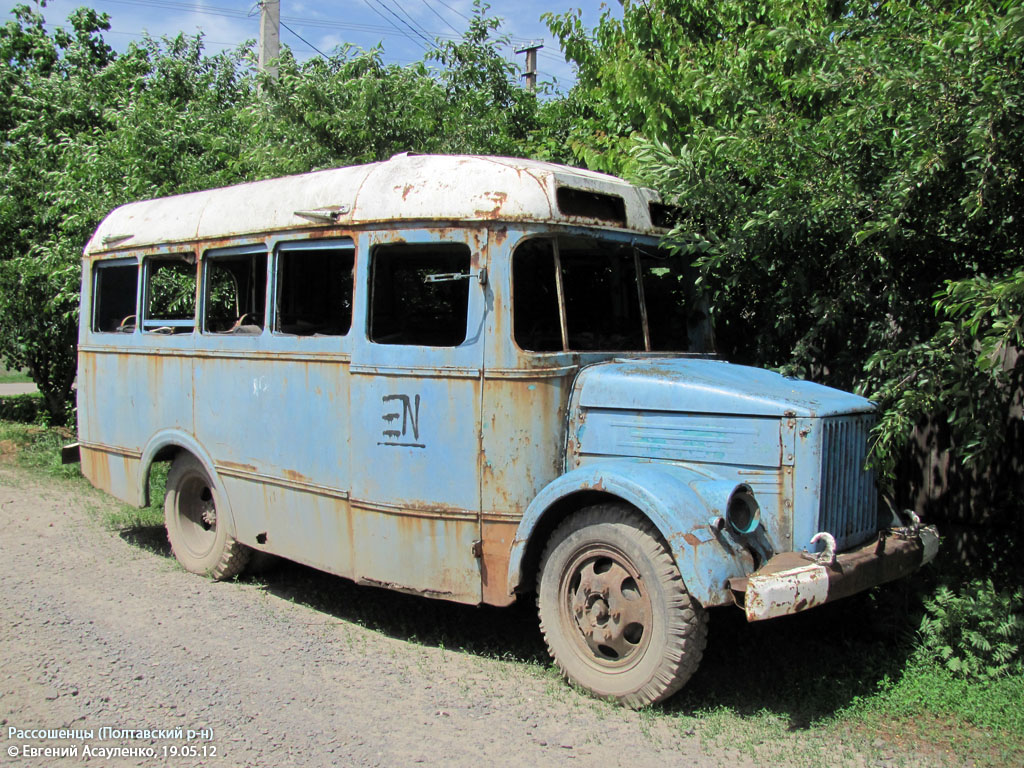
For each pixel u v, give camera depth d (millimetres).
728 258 5488
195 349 6453
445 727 4188
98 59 16391
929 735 4066
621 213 5262
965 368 4332
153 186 10539
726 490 4160
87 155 11109
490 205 4773
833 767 3789
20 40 15727
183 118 11367
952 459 6355
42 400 16141
